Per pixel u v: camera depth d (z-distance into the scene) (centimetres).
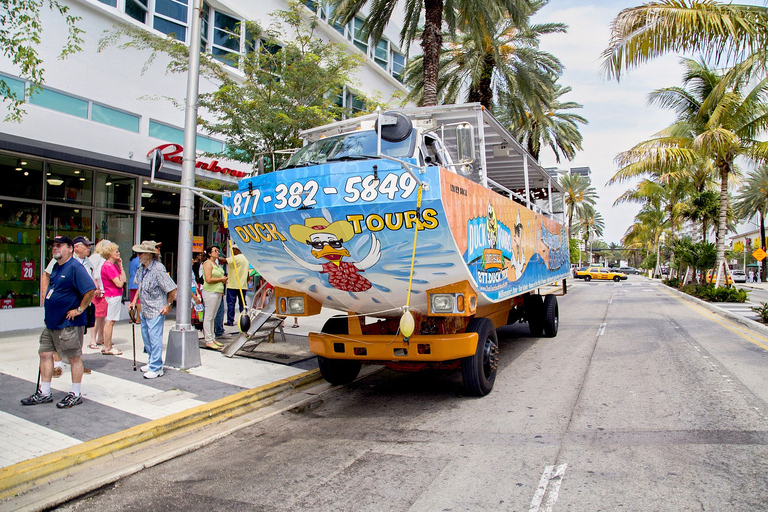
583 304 2098
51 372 591
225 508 382
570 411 593
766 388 673
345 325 704
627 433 511
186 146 785
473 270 573
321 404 674
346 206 498
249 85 1075
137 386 672
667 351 957
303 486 416
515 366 859
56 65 1091
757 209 4047
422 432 540
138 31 1121
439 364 660
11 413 556
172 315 1334
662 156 1814
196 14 797
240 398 642
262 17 1641
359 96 1382
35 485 421
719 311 1686
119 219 1316
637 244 9606
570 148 2812
